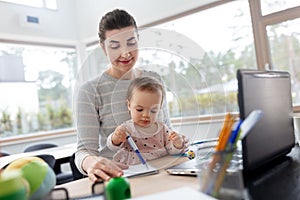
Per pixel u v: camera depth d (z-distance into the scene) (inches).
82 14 155.0
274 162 34.9
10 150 128.3
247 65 107.8
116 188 22.9
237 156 26.5
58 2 150.9
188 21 123.1
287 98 37.0
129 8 135.7
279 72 35.7
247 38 107.1
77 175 68.0
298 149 42.2
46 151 90.4
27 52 143.3
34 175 21.2
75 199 22.8
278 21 98.3
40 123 145.3
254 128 28.3
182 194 21.5
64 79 157.6
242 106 25.4
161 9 125.3
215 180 21.7
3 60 134.4
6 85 134.4
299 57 95.0
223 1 111.1
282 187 25.5
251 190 25.1
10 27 131.3
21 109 138.7
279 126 34.2
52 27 146.6
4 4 130.1
